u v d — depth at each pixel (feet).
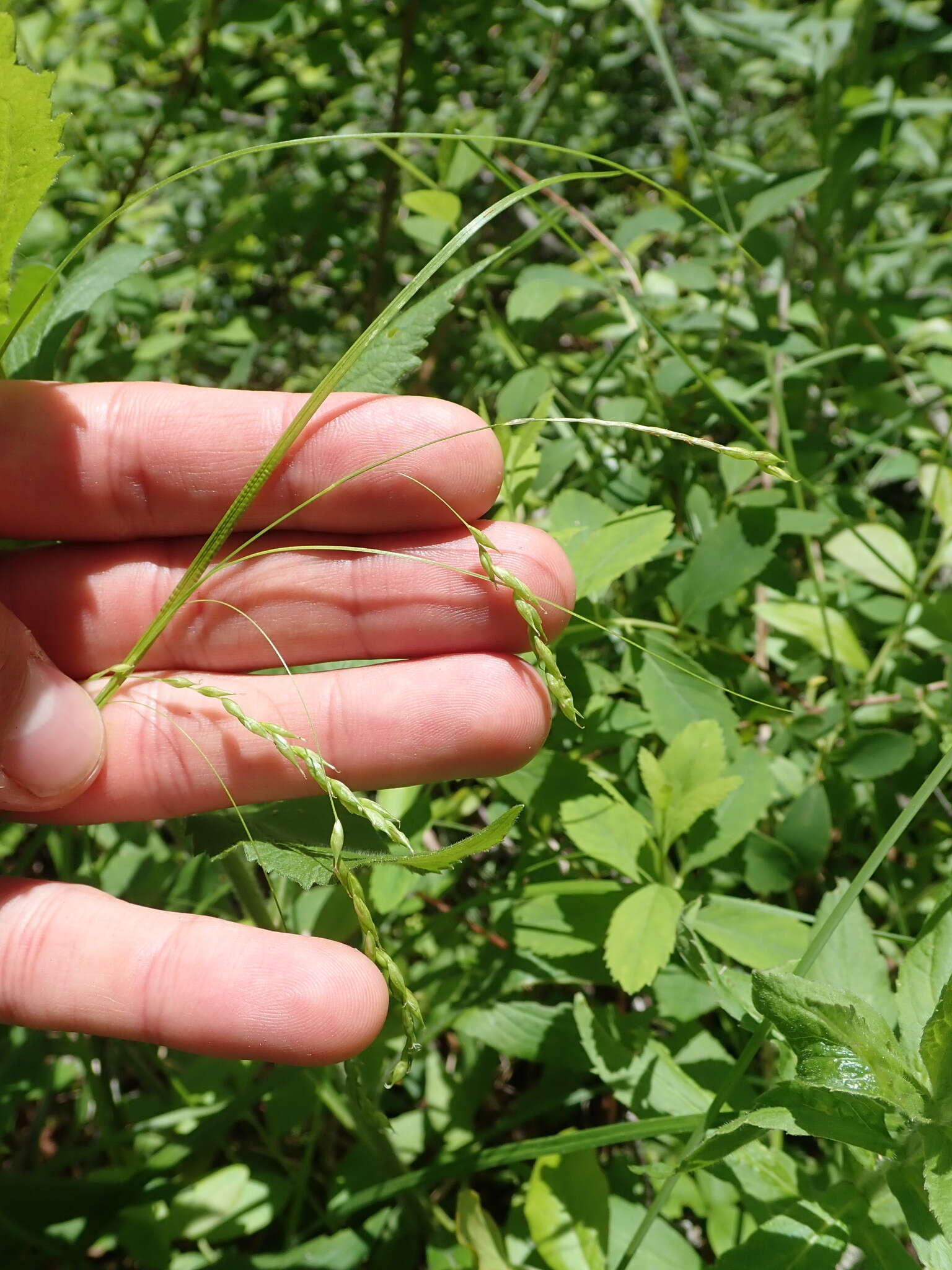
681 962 0.56
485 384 0.89
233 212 0.92
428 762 0.50
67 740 0.47
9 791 0.47
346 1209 0.55
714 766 0.53
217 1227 0.57
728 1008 0.46
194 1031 0.45
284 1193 0.59
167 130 0.98
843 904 0.43
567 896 0.56
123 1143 0.63
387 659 0.53
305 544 0.52
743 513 0.63
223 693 0.45
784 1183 0.46
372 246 1.00
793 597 0.68
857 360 0.86
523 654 0.59
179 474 0.51
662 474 0.75
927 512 0.72
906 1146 0.40
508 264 1.01
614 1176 0.55
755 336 0.76
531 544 0.50
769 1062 0.60
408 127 1.01
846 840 0.65
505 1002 0.58
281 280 1.08
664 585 0.71
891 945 0.63
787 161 1.06
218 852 0.48
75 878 0.67
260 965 0.44
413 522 0.50
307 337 1.03
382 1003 0.44
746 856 0.59
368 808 0.40
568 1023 0.57
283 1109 0.59
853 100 0.83
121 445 0.51
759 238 0.75
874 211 0.91
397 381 0.47
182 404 0.50
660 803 0.54
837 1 0.93
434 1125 0.61
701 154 0.82
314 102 1.07
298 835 0.48
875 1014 0.40
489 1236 0.53
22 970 0.45
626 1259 0.45
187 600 0.51
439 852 0.39
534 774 0.56
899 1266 0.42
